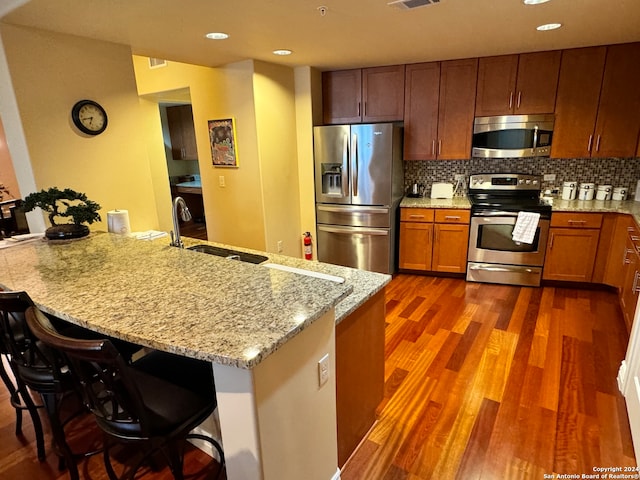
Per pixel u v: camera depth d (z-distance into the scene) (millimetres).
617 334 2979
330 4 2133
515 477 1792
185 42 2875
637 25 2727
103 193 2797
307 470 1438
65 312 1294
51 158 2480
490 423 2115
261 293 1410
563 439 1993
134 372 1505
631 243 3127
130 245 2150
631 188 3865
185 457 1915
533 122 3727
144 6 2070
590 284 3781
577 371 2541
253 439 1126
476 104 3877
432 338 3002
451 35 2893
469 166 4355
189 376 1494
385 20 2465
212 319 1210
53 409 1585
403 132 4203
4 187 5055
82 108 2586
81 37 2557
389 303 3646
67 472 1853
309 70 4051
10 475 1842
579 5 2287
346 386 1756
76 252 2021
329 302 1322
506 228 3824
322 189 4328
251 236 4184
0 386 2506
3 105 2383
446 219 4012
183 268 1719
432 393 2369
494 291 3861
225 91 3893
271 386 1147
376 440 2016
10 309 1328
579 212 3570
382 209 4062
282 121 4066
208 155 4254
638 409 1919
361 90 4219
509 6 2273
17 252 2039
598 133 3594
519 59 3641
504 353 2770
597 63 3436
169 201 5273
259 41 2916
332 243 4438
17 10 2031
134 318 1229
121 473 1819
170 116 7016
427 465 1864
